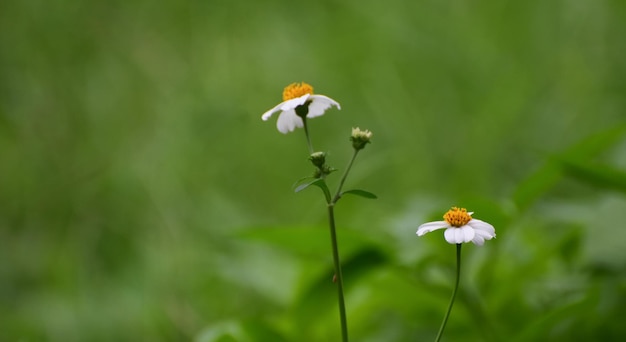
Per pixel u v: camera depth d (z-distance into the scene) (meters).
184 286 1.57
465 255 1.21
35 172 1.91
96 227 1.76
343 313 1.03
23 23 1.98
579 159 1.19
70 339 1.52
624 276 1.18
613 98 1.85
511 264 1.26
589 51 1.92
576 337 1.16
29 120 1.95
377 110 1.97
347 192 1.03
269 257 1.36
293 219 1.82
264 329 1.16
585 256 1.20
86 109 1.97
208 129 1.90
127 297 1.60
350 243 1.18
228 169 1.90
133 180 1.83
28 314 1.57
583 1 1.95
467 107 1.96
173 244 1.68
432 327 1.25
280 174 1.92
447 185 1.76
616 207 1.22
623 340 1.16
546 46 1.98
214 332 1.16
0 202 1.88
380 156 1.83
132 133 1.92
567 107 1.88
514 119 1.85
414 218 1.26
